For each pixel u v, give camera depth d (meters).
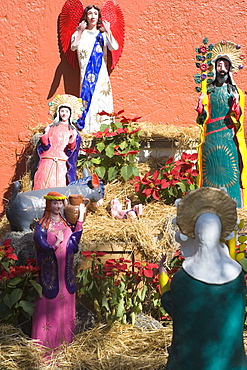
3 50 7.69
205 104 6.21
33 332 4.66
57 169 6.37
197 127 7.21
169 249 5.28
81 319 5.01
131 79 7.94
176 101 8.00
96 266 5.01
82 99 7.26
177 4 8.00
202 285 3.12
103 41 7.34
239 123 6.20
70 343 4.64
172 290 3.23
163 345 4.59
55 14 7.77
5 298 4.70
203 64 6.17
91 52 7.29
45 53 7.77
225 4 8.02
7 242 5.01
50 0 7.77
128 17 7.94
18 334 4.73
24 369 4.27
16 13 7.71
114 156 6.55
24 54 7.73
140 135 6.69
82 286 5.11
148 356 4.40
